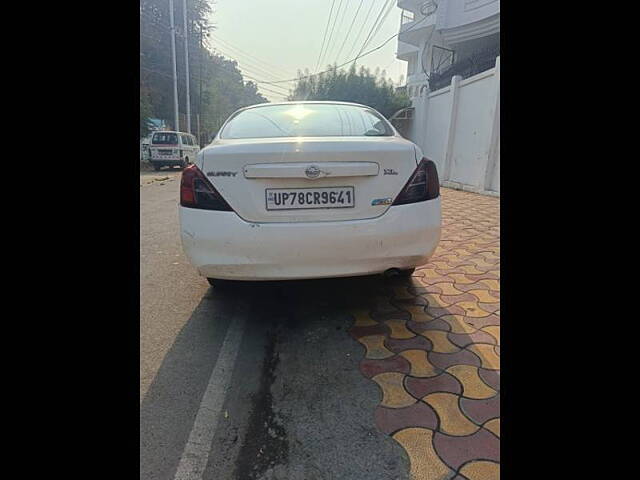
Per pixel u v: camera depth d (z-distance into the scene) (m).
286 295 2.69
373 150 1.95
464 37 15.70
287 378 1.77
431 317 2.31
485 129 7.82
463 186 8.61
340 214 1.94
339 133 2.39
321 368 1.84
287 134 2.36
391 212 1.98
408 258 2.04
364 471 1.27
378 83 19.12
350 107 2.77
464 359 1.87
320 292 2.72
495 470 1.25
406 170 2.02
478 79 8.13
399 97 18.61
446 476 1.24
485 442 1.37
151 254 3.81
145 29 26.62
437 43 19.45
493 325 2.20
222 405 1.61
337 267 1.97
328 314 2.39
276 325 2.28
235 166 1.91
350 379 1.75
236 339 2.13
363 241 1.95
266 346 2.06
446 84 12.63
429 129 11.38
